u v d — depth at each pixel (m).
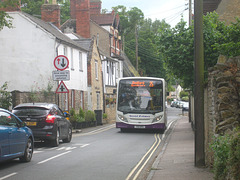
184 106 69.69
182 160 11.96
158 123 24.98
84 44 39.81
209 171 9.66
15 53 30.33
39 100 25.88
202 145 10.26
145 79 25.66
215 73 9.15
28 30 30.25
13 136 10.85
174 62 19.80
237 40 17.22
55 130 16.28
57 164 11.58
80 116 30.66
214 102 9.41
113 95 47.53
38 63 30.11
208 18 19.17
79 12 47.69
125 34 79.69
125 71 60.44
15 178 9.27
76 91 33.88
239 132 6.39
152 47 76.75
